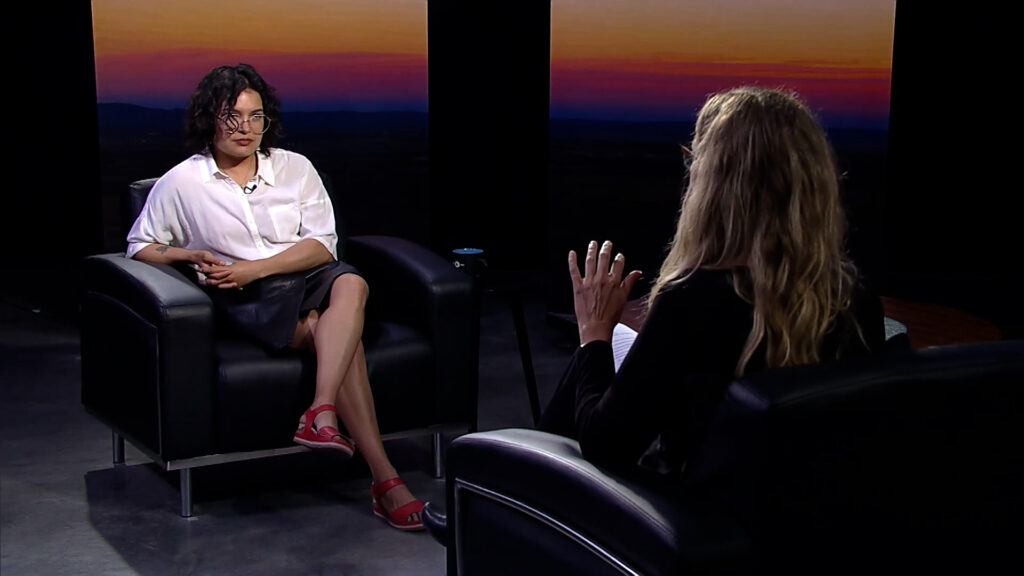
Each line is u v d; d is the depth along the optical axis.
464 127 5.73
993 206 5.82
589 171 5.80
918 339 2.63
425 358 2.89
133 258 2.91
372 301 3.18
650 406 1.37
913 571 1.35
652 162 5.80
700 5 5.62
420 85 5.80
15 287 5.39
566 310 5.10
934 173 5.80
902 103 5.75
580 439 1.46
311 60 5.76
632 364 1.38
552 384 3.94
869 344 1.45
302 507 2.80
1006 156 5.75
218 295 2.85
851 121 5.66
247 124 2.86
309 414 2.61
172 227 2.93
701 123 1.46
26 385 3.84
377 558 2.50
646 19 5.64
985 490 1.34
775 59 5.64
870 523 1.29
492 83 5.68
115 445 3.09
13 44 5.64
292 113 5.80
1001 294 5.47
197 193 2.89
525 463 1.54
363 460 3.16
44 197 5.83
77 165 5.81
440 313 2.90
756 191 1.37
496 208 5.80
